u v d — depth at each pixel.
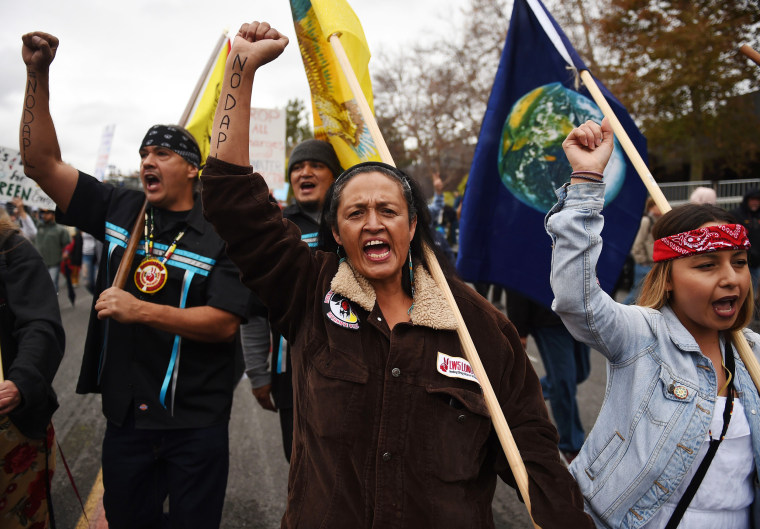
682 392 1.73
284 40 1.72
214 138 1.66
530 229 3.10
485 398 1.52
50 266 10.30
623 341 1.79
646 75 17.33
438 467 1.44
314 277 1.68
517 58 3.16
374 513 1.42
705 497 1.68
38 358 2.24
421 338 1.55
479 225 3.13
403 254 1.62
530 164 3.12
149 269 2.51
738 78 16.53
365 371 1.50
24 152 2.45
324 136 3.10
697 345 1.76
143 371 2.43
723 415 1.73
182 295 2.49
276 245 1.65
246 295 2.51
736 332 1.83
